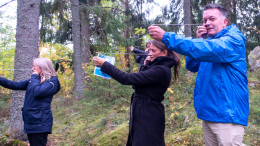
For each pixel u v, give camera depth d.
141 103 1.81
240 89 1.50
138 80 1.70
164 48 1.93
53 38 10.03
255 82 5.63
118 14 10.19
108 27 8.80
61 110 6.26
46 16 8.81
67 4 9.45
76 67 8.06
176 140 3.14
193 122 3.64
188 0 7.19
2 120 5.44
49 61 2.71
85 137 3.89
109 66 1.74
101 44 10.09
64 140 4.08
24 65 4.09
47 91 2.54
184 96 5.06
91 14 9.71
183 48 1.38
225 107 1.48
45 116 2.57
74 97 7.47
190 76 5.83
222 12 1.71
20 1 4.18
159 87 1.80
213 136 1.70
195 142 2.96
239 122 1.48
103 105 5.62
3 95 8.02
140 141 1.72
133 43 9.26
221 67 1.53
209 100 1.56
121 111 5.20
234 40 1.45
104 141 3.39
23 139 4.02
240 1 12.35
